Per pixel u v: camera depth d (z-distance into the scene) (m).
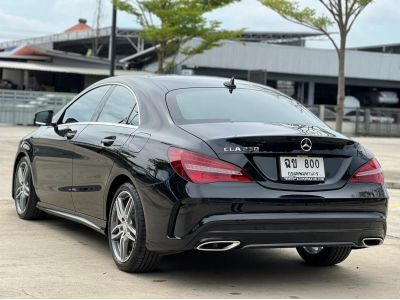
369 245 5.12
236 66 44.34
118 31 50.97
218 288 4.96
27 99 30.88
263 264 5.88
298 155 4.86
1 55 40.69
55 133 6.74
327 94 55.38
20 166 7.54
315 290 5.04
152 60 41.38
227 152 4.71
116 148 5.45
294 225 4.73
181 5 27.88
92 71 37.38
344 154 5.04
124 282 5.00
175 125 5.12
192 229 4.61
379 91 54.94
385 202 5.14
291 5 24.47
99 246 6.23
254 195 4.66
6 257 5.67
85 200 5.96
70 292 4.67
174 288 4.90
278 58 45.66
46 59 39.19
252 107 5.62
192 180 4.65
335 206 4.86
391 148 24.17
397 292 5.07
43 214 7.45
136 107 5.63
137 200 5.05
